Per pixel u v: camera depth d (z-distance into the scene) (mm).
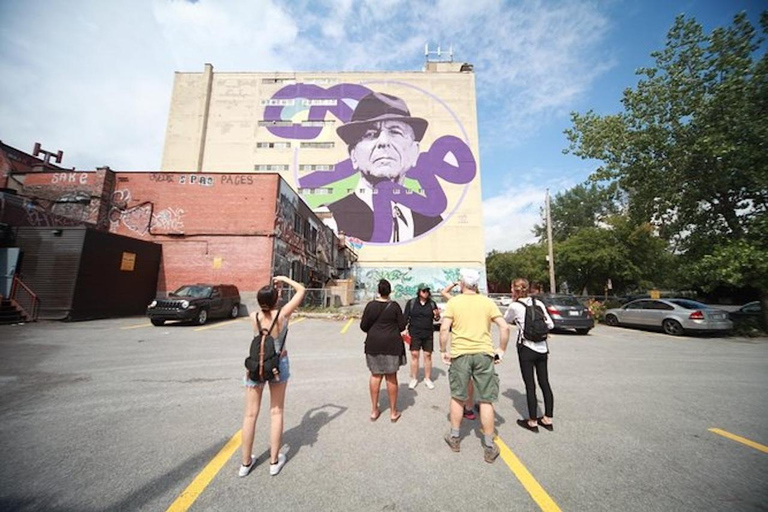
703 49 13938
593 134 16938
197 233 17078
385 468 2934
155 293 16375
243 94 47062
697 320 11938
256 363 2799
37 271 12258
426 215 44094
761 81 12492
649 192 15875
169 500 2441
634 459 3156
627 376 6281
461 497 2531
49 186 17422
